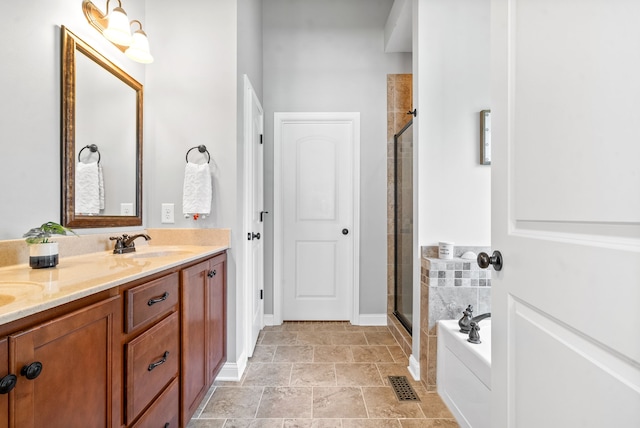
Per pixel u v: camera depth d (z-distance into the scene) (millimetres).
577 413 605
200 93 1959
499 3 890
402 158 2701
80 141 1440
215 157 1950
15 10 1135
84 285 839
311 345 2426
